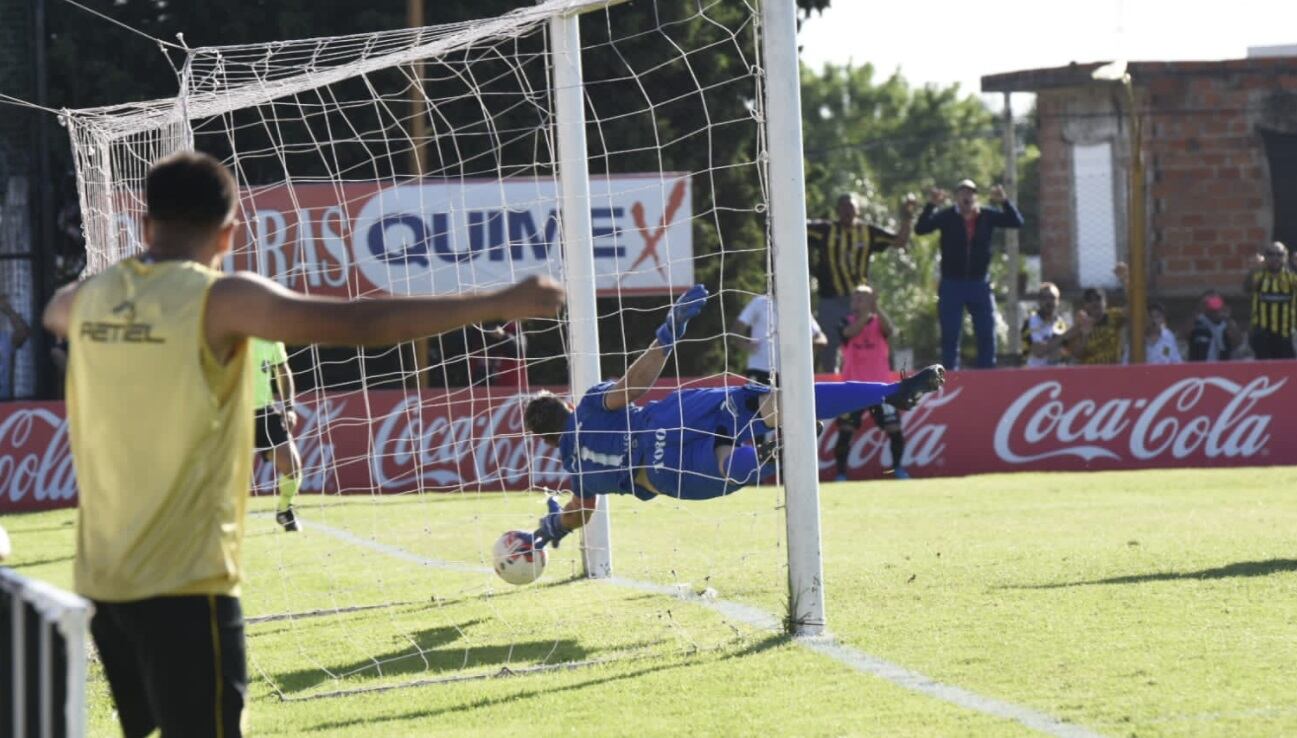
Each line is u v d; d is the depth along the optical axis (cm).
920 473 6056
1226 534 3434
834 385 2622
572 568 3184
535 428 2627
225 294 1123
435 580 3206
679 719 1742
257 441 4128
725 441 2534
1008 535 3588
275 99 3581
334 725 1822
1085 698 1755
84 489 1173
